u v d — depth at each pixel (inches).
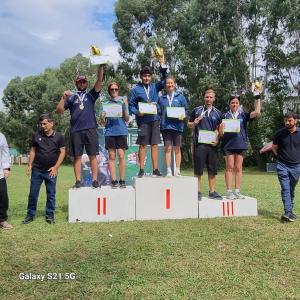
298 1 1053.8
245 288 156.2
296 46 1120.8
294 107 1187.3
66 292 154.7
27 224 262.4
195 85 1273.4
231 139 291.0
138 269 177.0
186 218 278.7
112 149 288.5
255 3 1098.7
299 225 255.6
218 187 526.6
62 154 273.1
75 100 276.7
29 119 2075.5
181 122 294.2
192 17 1214.3
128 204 274.1
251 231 238.8
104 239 223.0
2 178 250.5
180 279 165.3
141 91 286.0
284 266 180.1
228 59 1175.6
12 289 158.2
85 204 270.1
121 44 1375.5
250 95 1084.5
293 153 273.0
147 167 424.2
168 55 1321.4
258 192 461.4
